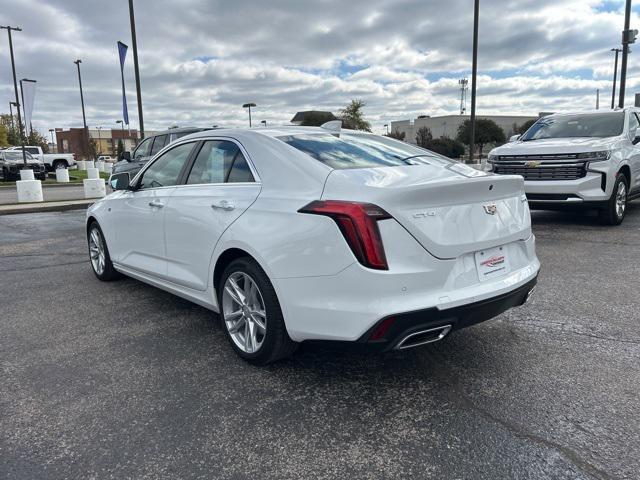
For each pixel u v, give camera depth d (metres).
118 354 3.75
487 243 3.09
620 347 3.67
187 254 3.97
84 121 46.34
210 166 3.95
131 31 17.97
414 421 2.79
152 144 11.95
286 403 3.01
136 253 4.85
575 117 9.51
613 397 2.98
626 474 2.31
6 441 2.66
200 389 3.19
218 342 3.96
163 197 4.29
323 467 2.42
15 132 63.47
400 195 2.76
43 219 12.11
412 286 2.77
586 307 4.52
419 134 53.25
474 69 21.05
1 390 3.21
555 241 7.32
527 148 8.30
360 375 3.34
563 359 3.50
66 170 27.05
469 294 2.93
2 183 26.33
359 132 4.26
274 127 4.01
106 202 5.39
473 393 3.07
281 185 3.27
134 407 2.98
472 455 2.47
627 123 8.95
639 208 10.64
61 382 3.31
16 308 4.89
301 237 2.96
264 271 3.20
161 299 5.12
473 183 3.02
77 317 4.60
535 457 2.45
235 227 3.39
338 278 2.82
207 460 2.48
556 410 2.86
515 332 4.00
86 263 6.92
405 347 2.87
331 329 2.88
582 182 7.86
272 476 2.36
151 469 2.42
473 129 21.58
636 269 5.71
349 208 2.78
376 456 2.49
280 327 3.21
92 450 2.57
